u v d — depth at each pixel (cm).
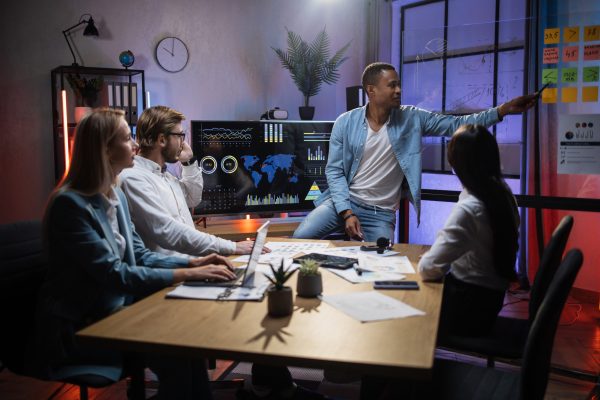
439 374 170
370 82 330
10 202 455
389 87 326
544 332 128
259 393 241
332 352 127
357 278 196
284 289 155
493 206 191
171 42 482
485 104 371
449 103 385
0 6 440
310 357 125
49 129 459
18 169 455
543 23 340
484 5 443
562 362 304
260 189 422
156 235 234
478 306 199
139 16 473
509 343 196
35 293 202
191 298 171
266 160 421
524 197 351
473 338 198
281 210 429
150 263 212
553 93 331
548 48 330
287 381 241
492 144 196
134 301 213
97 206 189
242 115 512
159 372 184
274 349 129
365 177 342
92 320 185
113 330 143
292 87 525
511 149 370
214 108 502
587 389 274
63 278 182
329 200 356
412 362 121
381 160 338
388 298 171
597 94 318
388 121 336
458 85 380
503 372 172
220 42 498
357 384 277
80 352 182
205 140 407
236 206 418
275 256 231
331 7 524
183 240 234
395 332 141
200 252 236
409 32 396
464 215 191
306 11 520
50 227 181
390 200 342
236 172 415
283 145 424
